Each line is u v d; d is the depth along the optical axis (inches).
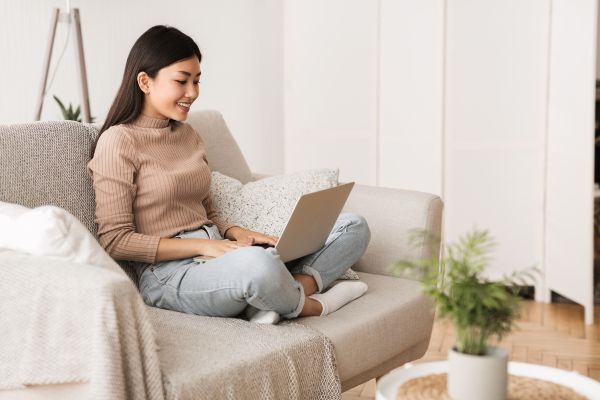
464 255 54.9
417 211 92.8
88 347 57.4
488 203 149.3
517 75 144.9
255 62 171.3
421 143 150.3
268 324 73.3
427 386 57.8
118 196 79.7
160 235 83.0
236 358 64.7
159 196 82.8
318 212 78.6
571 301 147.8
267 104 172.4
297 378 68.6
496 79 146.0
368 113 155.3
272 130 173.2
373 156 155.9
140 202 82.4
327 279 83.3
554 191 142.2
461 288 53.3
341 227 85.7
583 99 131.3
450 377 54.7
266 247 87.7
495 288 52.9
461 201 150.1
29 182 77.8
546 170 144.9
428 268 89.4
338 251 84.2
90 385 56.8
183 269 78.5
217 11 170.7
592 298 132.7
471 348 54.2
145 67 84.9
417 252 91.7
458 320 53.4
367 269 94.5
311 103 159.9
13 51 161.6
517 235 148.4
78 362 57.9
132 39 168.4
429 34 147.1
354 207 96.3
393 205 94.2
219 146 104.7
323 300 79.7
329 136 159.3
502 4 144.2
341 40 155.6
